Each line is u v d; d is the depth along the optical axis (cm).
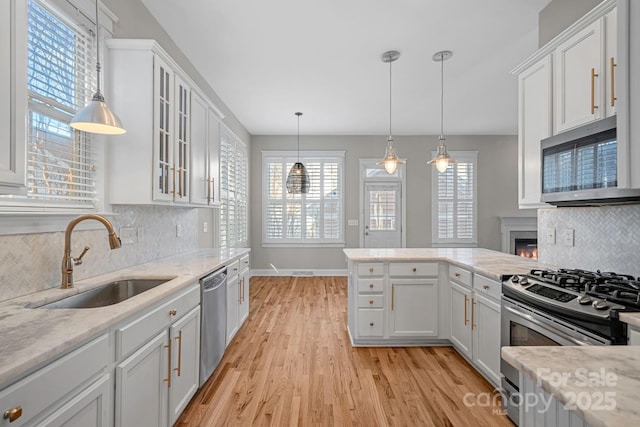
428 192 655
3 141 104
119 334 126
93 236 196
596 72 174
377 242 653
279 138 648
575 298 149
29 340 97
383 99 457
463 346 264
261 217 646
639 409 54
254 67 357
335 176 651
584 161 173
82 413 107
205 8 256
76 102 186
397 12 261
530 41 307
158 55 216
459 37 299
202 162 296
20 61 110
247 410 201
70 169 174
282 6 253
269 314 393
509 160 659
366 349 293
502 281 205
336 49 320
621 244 192
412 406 206
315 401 211
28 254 151
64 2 174
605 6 166
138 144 208
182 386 186
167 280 201
